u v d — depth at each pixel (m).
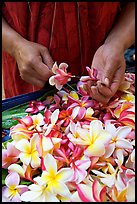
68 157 0.61
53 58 0.91
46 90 0.83
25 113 0.76
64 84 0.80
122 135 0.62
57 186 0.55
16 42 0.85
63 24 0.87
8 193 0.57
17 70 0.97
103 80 0.72
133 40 0.88
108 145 0.61
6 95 1.07
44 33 0.88
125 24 0.88
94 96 0.73
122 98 0.76
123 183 0.55
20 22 0.88
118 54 0.77
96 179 0.57
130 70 0.94
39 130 0.66
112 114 0.71
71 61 0.93
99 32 0.90
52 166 0.57
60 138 0.64
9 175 0.58
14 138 0.65
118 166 0.58
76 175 0.56
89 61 0.94
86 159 0.59
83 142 0.61
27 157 0.60
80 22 0.87
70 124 0.66
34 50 0.82
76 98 0.77
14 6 0.86
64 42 0.90
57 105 0.76
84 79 0.73
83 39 0.90
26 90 1.00
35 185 0.56
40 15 0.87
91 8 0.87
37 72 0.80
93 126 0.63
